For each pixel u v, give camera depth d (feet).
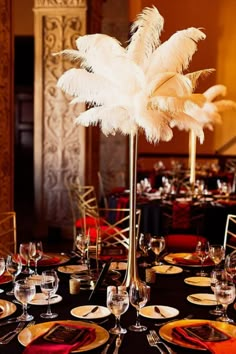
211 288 7.84
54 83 23.82
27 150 41.19
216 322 6.61
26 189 41.27
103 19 31.45
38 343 5.83
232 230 17.20
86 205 17.17
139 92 8.07
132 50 8.41
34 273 9.05
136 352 5.76
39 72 23.85
